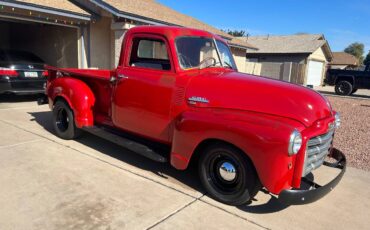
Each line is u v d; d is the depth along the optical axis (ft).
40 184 13.33
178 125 13.15
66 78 19.47
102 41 41.86
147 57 15.35
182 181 14.55
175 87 13.82
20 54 31.58
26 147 17.71
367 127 30.27
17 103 30.89
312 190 11.18
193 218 11.57
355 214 12.75
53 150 17.51
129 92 15.37
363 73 64.95
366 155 20.54
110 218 11.17
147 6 48.11
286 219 12.01
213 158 12.72
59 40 42.19
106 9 36.11
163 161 13.96
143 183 14.10
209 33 16.11
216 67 15.46
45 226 10.46
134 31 15.47
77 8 37.42
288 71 92.12
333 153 15.05
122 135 16.48
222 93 12.83
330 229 11.55
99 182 13.88
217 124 11.89
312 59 103.30
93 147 18.44
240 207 12.61
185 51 14.46
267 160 10.95
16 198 12.09
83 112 17.99
